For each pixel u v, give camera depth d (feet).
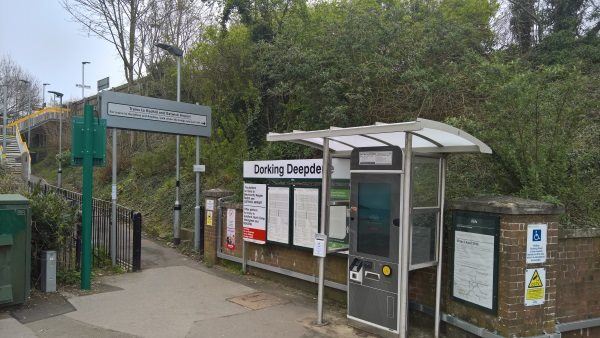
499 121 20.03
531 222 15.34
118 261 30.14
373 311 17.81
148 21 70.18
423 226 17.25
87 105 23.84
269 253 26.43
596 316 17.30
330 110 31.40
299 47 35.32
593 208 19.79
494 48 40.11
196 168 34.58
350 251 18.67
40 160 118.73
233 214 29.09
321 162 22.67
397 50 31.68
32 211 22.79
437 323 17.39
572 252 16.85
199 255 33.30
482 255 15.84
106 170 67.31
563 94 19.53
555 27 44.88
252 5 46.32
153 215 46.50
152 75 69.15
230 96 43.47
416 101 30.42
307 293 23.95
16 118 163.32
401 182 16.75
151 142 69.62
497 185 20.75
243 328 18.34
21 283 20.01
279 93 36.91
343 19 34.73
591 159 21.75
